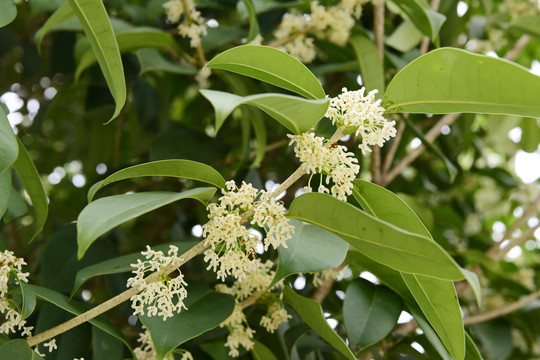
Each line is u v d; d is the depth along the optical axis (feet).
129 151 3.66
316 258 1.74
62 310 1.94
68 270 2.15
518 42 2.92
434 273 1.54
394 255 1.55
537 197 2.65
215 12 3.04
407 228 1.74
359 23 2.72
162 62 2.42
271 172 3.47
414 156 2.64
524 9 2.85
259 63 1.66
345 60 2.66
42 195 1.88
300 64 1.65
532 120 3.30
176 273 2.64
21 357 1.65
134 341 2.35
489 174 3.53
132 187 2.90
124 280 2.12
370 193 1.74
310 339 2.11
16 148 1.57
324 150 1.61
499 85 1.57
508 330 2.41
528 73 1.53
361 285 2.00
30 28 3.13
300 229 1.79
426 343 2.07
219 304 1.84
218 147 2.58
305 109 1.57
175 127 2.58
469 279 1.51
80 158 3.71
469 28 2.94
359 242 1.59
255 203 1.64
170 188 3.22
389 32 2.85
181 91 3.48
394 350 2.19
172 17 2.40
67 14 2.21
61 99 3.49
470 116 3.01
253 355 2.04
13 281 1.81
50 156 3.91
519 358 2.88
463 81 1.59
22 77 3.25
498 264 2.61
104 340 1.90
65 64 2.82
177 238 2.73
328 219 1.61
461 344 1.80
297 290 2.36
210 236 1.62
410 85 1.63
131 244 3.20
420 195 3.64
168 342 1.72
